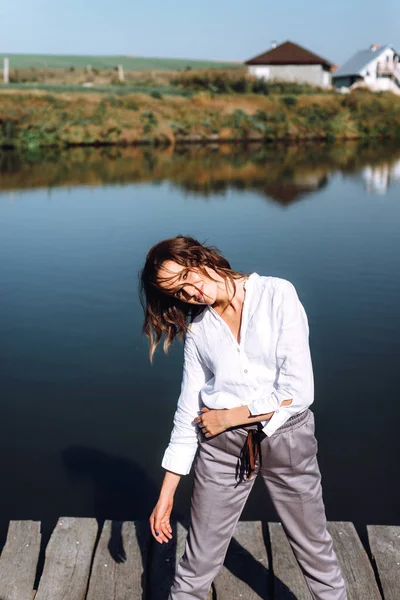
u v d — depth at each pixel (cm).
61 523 305
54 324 714
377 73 6384
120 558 285
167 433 484
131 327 700
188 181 2025
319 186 1875
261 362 208
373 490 416
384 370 575
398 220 1323
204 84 5219
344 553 283
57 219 1402
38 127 3394
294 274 909
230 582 272
